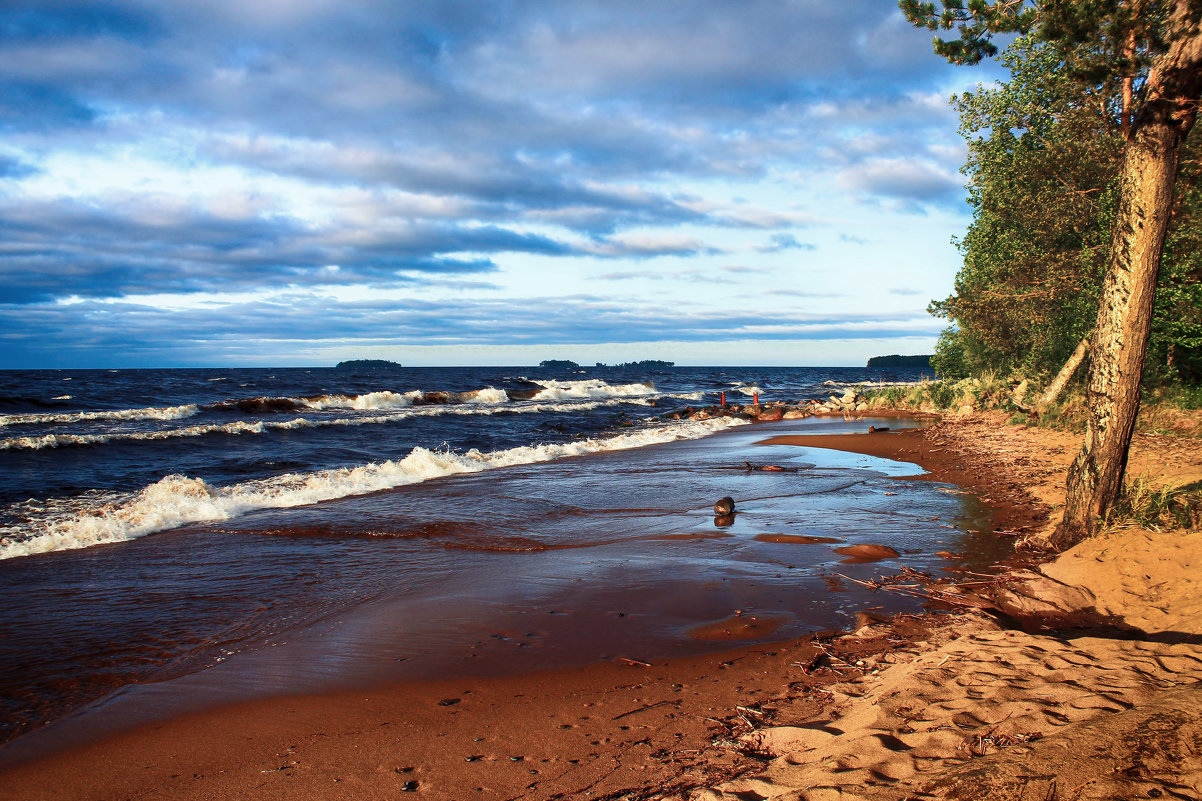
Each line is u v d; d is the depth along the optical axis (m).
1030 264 16.08
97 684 4.18
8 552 7.30
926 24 6.75
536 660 4.42
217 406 26.27
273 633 5.01
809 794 2.36
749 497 10.12
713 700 3.74
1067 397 15.38
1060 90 13.91
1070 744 2.31
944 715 2.99
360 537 8.00
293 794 2.96
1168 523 5.72
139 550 7.48
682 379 84.69
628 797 2.75
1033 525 7.55
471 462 13.84
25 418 21.45
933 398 25.02
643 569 6.48
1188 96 5.55
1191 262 12.28
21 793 3.04
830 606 5.32
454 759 3.20
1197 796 1.92
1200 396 13.66
